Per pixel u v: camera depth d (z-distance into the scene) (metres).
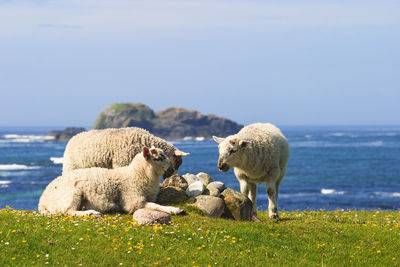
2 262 7.25
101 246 8.15
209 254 8.24
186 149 116.94
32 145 130.12
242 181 13.00
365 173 66.62
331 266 8.21
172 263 7.83
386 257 8.88
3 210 10.15
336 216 13.09
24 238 8.14
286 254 8.71
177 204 11.35
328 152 111.56
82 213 10.01
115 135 12.09
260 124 13.48
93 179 10.55
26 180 52.16
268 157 12.60
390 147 129.12
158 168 10.80
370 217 13.56
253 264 8.02
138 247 8.15
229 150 12.20
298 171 70.00
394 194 45.38
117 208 10.76
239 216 11.47
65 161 12.17
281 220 12.24
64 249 7.94
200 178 13.31
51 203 10.44
